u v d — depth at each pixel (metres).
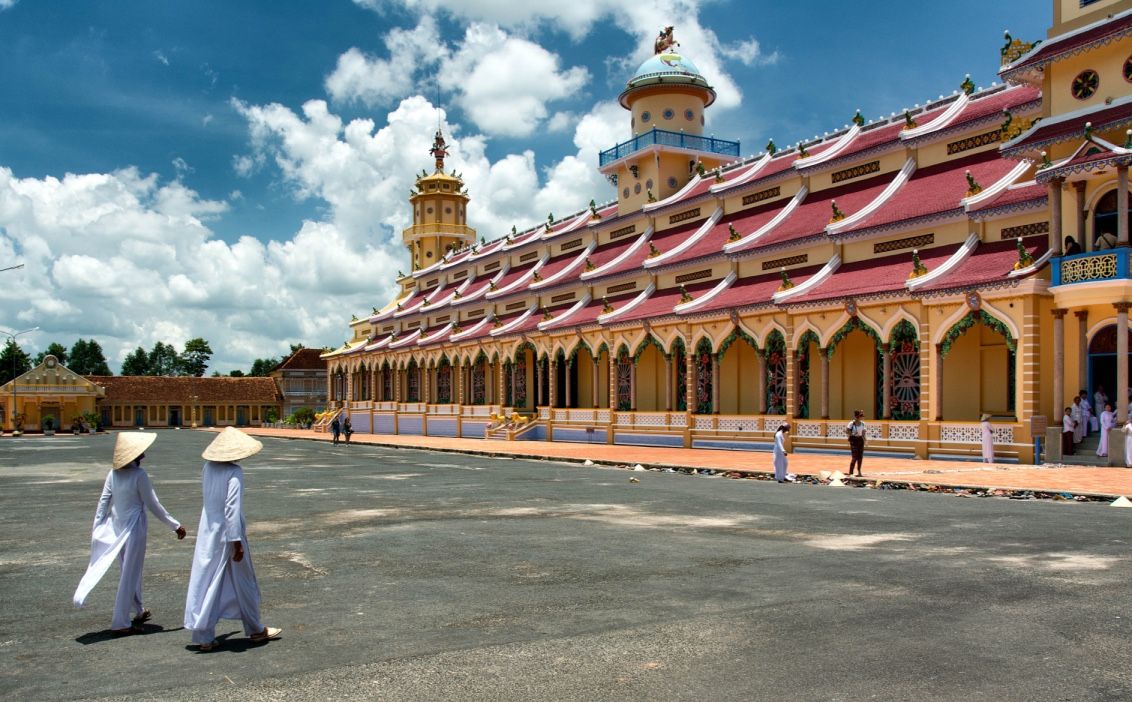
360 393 82.44
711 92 51.81
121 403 105.94
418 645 7.52
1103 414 24.27
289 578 10.54
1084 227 25.83
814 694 6.11
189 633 8.10
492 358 57.16
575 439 46.84
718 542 12.80
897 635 7.57
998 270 27.42
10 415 95.69
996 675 6.48
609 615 8.46
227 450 7.73
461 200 87.19
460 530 14.41
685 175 50.91
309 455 39.50
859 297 30.84
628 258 49.09
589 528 14.44
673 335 40.19
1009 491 18.64
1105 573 10.12
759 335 35.59
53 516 17.34
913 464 26.98
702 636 7.65
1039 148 27.00
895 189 34.53
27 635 8.08
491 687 6.38
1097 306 24.91
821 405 33.06
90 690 6.44
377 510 17.42
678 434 39.75
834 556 11.48
